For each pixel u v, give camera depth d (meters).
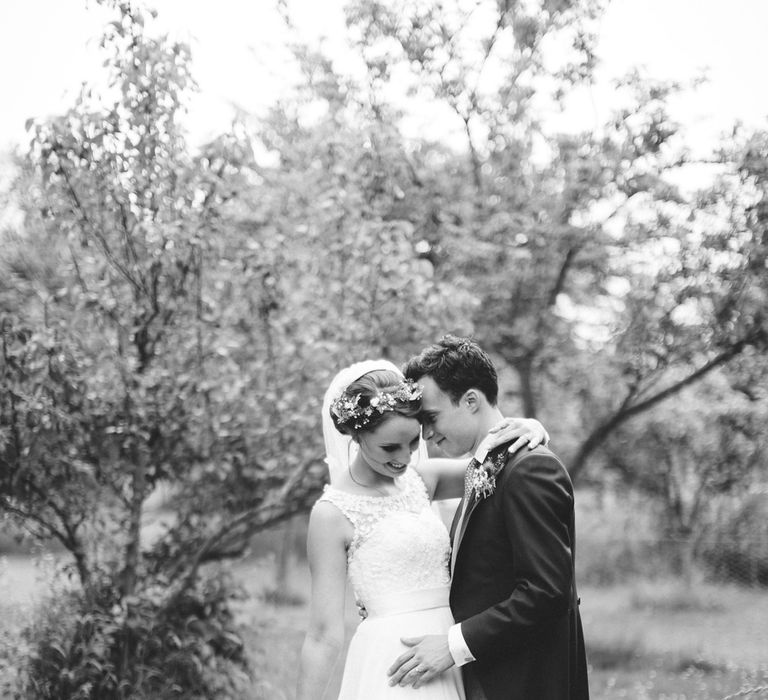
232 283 5.71
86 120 5.14
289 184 6.37
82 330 5.42
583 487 13.82
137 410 5.36
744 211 7.20
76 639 5.36
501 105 7.68
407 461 3.03
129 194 5.23
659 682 7.36
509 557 2.85
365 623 3.04
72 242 5.35
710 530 13.49
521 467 2.81
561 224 7.78
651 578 13.21
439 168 7.92
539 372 9.40
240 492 6.02
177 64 5.20
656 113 7.31
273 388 5.77
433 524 3.12
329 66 7.65
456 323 6.04
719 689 6.94
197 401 5.55
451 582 3.00
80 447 5.53
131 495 6.05
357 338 5.77
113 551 5.78
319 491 6.10
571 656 2.92
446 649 2.81
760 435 10.63
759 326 7.29
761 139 7.07
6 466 5.30
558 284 8.13
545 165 8.03
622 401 9.14
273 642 7.71
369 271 5.80
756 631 9.60
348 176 6.17
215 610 5.91
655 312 7.61
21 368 5.14
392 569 3.01
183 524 6.01
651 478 12.97
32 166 5.36
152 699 5.41
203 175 5.31
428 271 6.10
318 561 2.99
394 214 7.55
